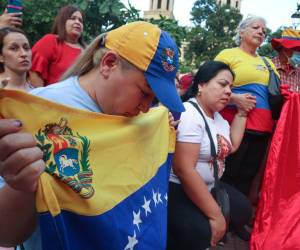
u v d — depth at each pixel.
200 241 2.43
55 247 1.09
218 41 30.23
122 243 1.38
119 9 7.83
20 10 3.36
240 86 3.64
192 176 2.45
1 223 1.11
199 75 2.78
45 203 1.08
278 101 3.59
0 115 1.11
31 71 3.51
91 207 1.24
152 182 1.71
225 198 2.60
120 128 1.50
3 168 0.94
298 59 4.11
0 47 3.14
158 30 1.51
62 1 7.80
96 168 1.33
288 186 3.23
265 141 3.80
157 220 1.66
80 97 1.44
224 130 2.83
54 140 1.20
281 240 2.99
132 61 1.41
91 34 7.99
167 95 1.45
